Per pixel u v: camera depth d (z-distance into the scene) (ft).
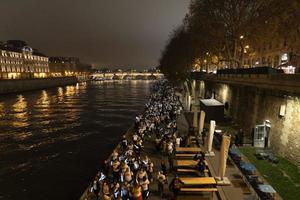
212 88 174.19
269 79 83.97
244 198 50.31
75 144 132.16
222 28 159.43
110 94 407.03
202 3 161.99
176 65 255.50
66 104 288.30
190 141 86.99
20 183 88.84
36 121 192.95
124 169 62.18
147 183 55.26
